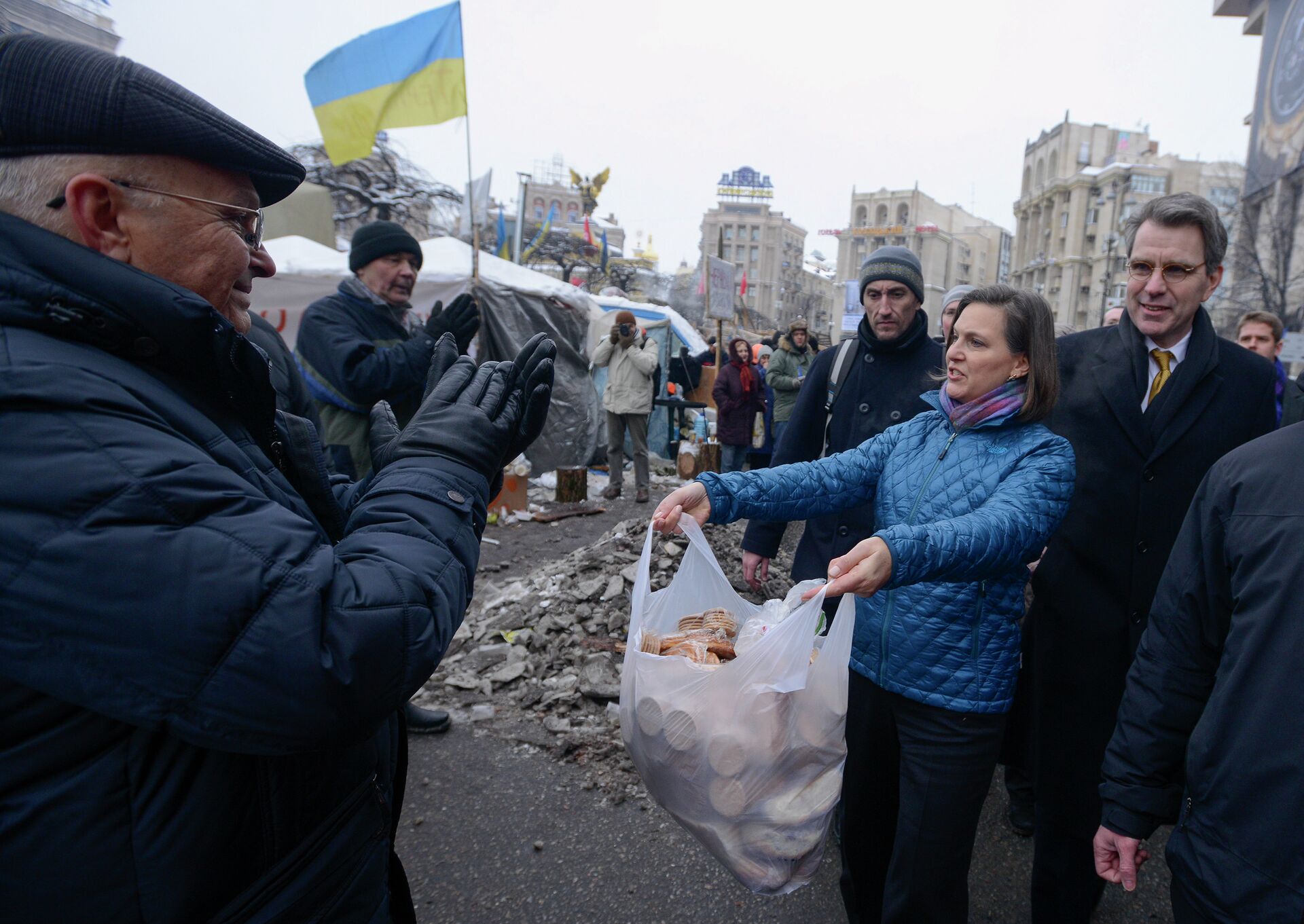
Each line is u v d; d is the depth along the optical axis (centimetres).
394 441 99
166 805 73
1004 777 279
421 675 81
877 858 188
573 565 436
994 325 163
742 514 178
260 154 86
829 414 273
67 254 75
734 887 226
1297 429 120
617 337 796
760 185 10900
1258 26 2027
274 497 89
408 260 324
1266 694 111
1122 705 145
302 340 313
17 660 66
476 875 229
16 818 69
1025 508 151
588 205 5634
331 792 89
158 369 83
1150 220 198
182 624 68
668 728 135
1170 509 196
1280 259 1767
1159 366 204
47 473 66
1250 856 112
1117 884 238
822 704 141
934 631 164
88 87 74
